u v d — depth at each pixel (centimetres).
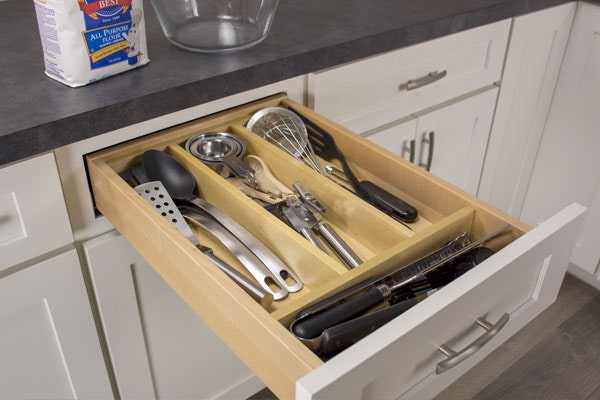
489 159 161
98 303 99
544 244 68
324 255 72
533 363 151
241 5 100
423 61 124
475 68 137
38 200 84
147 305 106
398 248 72
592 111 156
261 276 75
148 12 117
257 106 103
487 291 64
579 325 162
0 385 95
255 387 139
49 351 98
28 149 78
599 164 159
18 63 95
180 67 95
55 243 89
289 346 56
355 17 118
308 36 108
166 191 83
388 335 54
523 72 150
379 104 122
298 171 89
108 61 89
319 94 110
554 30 148
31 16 115
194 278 69
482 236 79
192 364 121
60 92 86
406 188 88
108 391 110
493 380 147
